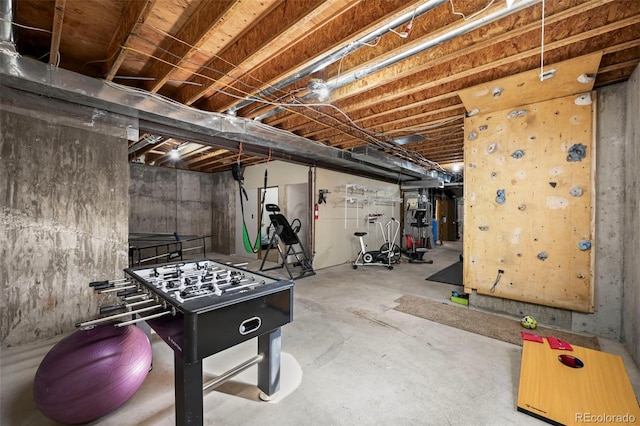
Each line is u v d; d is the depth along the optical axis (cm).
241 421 161
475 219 345
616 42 215
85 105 274
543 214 301
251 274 208
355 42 204
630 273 248
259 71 278
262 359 180
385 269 603
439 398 183
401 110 360
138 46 241
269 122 410
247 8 196
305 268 544
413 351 243
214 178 848
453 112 362
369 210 759
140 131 348
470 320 311
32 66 216
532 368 202
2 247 246
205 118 327
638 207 231
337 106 348
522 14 192
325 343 257
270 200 793
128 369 164
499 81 271
